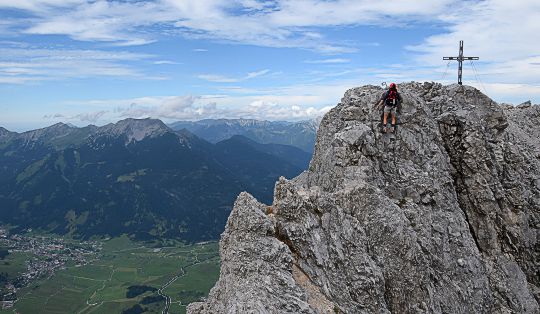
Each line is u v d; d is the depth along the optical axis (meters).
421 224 38.72
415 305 33.81
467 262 39.34
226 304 26.14
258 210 31.34
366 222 35.25
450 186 42.94
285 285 27.17
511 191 45.06
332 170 42.12
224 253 31.77
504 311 40.06
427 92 50.59
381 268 33.62
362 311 30.02
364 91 51.47
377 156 42.38
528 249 43.75
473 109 48.16
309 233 32.12
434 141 44.59
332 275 30.95
